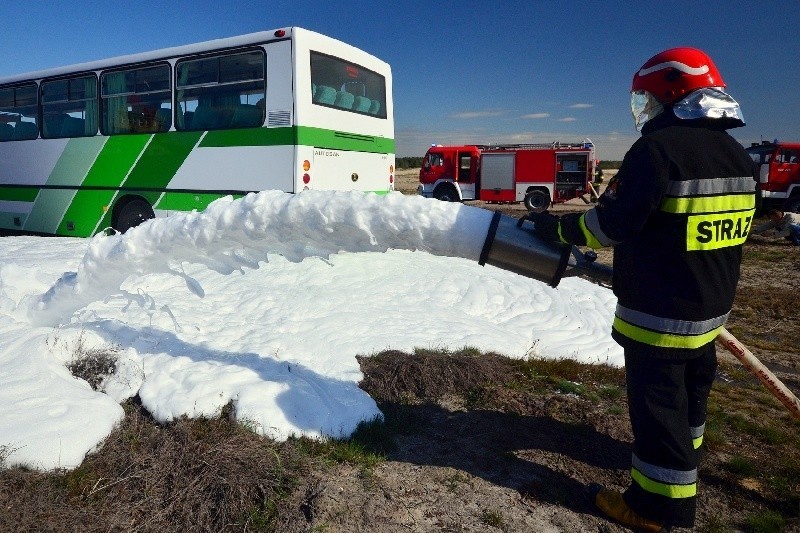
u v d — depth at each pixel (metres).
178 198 10.00
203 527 2.96
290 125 8.84
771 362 6.23
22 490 2.95
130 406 3.93
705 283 2.78
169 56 9.92
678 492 2.91
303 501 3.13
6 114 12.40
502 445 3.90
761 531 3.13
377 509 3.12
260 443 3.56
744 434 4.26
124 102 10.61
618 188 2.74
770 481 3.62
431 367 4.73
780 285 10.72
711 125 2.83
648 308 2.85
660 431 2.89
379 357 4.95
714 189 2.73
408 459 3.68
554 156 26.08
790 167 22.19
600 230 2.77
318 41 9.15
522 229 3.11
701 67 2.83
